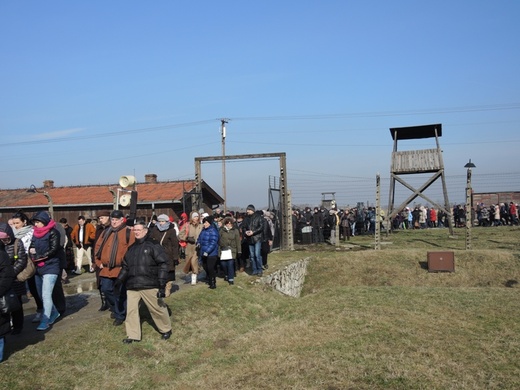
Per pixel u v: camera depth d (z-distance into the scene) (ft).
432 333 31.96
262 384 24.14
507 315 36.45
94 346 27.91
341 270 64.44
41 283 31.04
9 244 27.14
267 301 45.34
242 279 49.55
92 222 53.72
